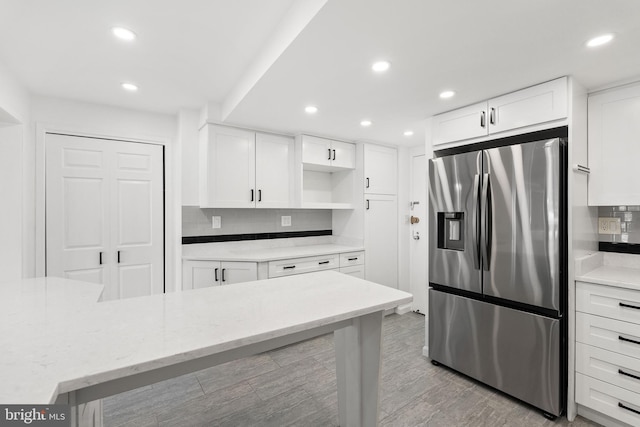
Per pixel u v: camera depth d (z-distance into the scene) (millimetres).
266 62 1852
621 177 1993
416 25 1393
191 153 3088
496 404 2082
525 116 2086
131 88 2525
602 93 2061
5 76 2098
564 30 1429
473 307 2307
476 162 2240
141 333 1039
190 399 2139
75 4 1502
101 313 1230
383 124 3027
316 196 4020
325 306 1330
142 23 1668
